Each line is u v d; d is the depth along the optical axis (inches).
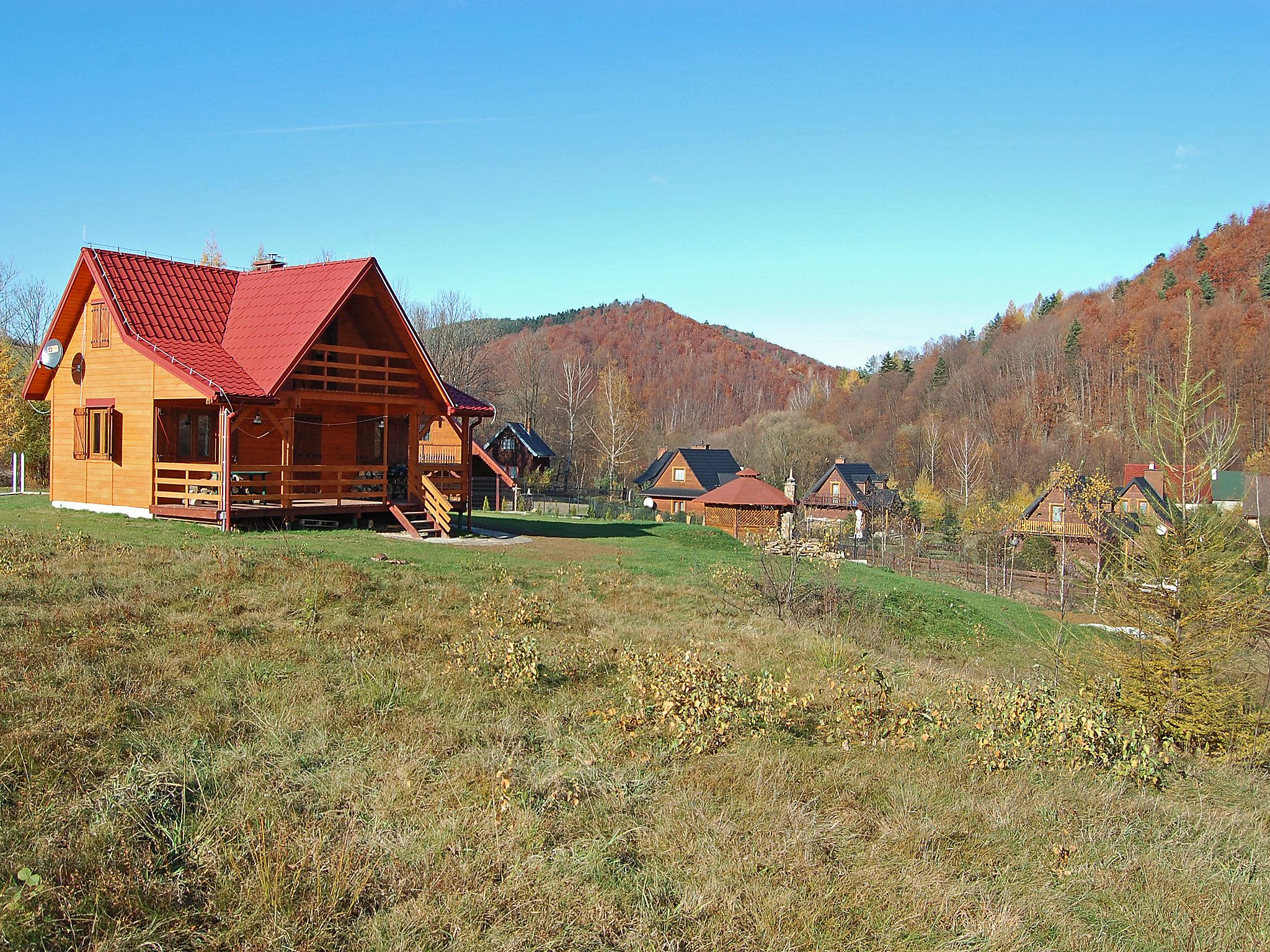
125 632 413.4
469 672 403.9
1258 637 533.3
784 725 376.8
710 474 2603.3
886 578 1019.9
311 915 206.7
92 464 898.1
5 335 1884.8
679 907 221.1
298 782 274.7
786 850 253.1
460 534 958.4
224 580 537.3
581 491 2805.1
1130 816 308.0
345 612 498.0
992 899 237.8
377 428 1040.2
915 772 331.0
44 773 261.4
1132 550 561.6
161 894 210.8
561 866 234.8
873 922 221.3
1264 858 283.4
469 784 283.0
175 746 290.0
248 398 791.1
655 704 363.9
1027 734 376.5
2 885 206.4
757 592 798.5
